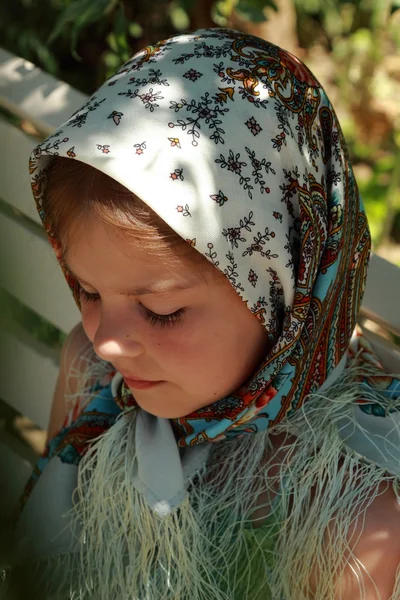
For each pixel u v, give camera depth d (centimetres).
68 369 133
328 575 94
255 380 96
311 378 101
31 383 163
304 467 99
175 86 90
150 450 104
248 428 102
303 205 92
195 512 103
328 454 97
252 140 89
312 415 102
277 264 91
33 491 123
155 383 95
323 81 326
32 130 157
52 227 99
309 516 96
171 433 104
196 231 85
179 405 97
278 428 104
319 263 96
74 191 87
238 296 92
